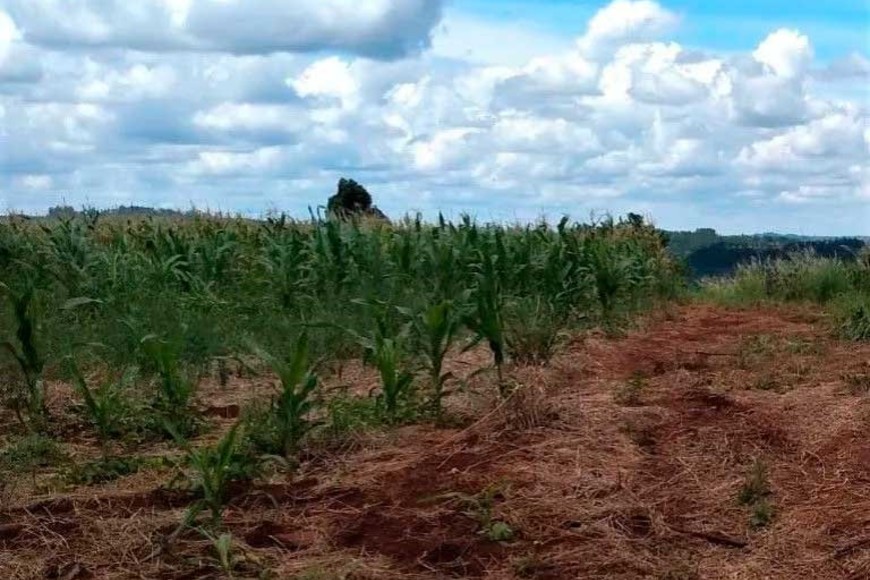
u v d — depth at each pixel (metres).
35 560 4.88
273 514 5.45
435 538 5.01
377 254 13.77
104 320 10.68
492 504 5.39
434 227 15.11
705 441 6.53
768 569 4.70
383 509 5.42
